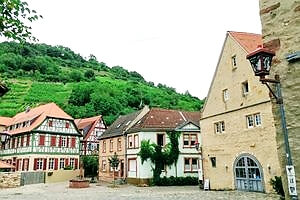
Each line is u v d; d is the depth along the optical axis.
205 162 27.44
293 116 5.27
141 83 118.94
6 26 6.79
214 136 26.53
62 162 46.25
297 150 5.14
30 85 94.62
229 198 19.25
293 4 5.55
